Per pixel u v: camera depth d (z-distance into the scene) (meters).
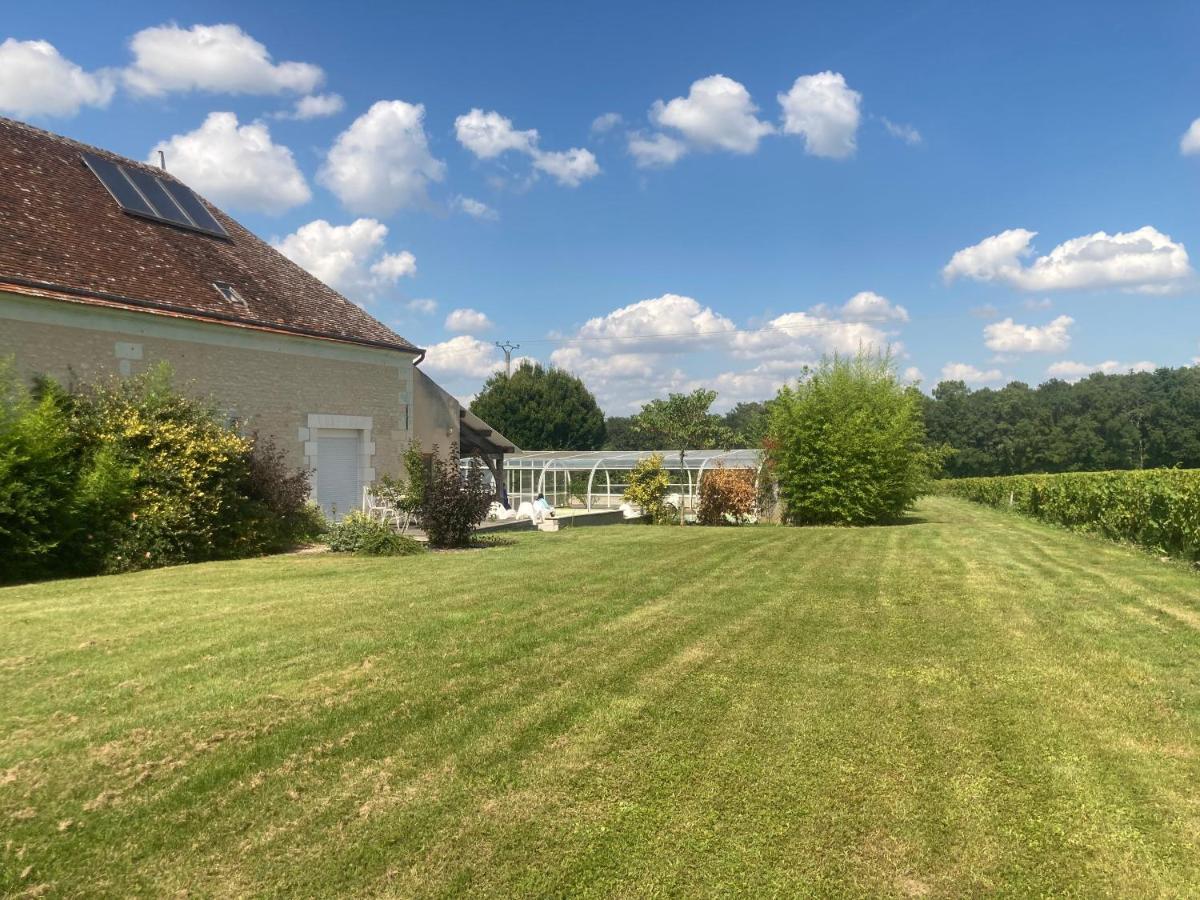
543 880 2.81
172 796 3.31
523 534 16.06
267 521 11.90
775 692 4.73
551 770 3.62
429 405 17.98
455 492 12.86
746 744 3.95
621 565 10.08
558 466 28.62
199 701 4.38
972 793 3.46
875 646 5.83
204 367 12.90
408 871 2.85
